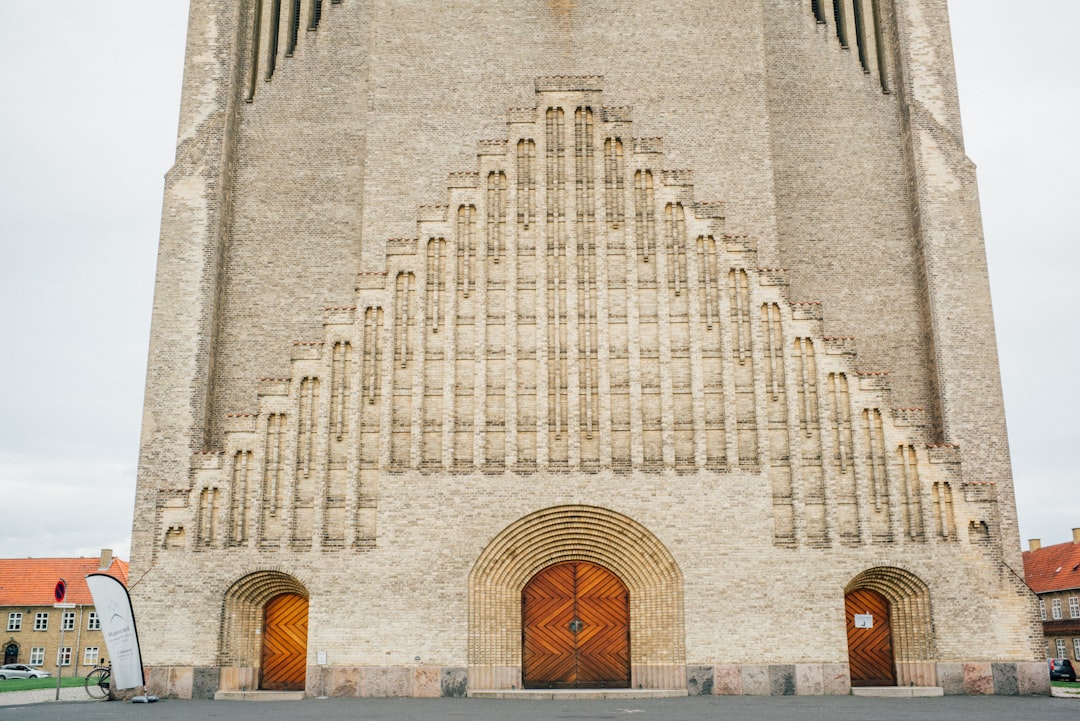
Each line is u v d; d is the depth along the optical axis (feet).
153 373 126.31
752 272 113.91
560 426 109.91
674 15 140.77
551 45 140.26
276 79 144.87
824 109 143.33
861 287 135.95
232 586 107.04
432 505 107.86
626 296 113.50
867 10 148.25
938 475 108.58
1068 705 90.48
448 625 104.94
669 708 86.99
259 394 111.96
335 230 138.41
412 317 113.80
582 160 117.80
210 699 103.24
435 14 141.38
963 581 106.01
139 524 120.47
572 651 108.37
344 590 106.01
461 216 116.57
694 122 136.67
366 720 75.97
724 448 108.99
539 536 108.27
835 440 109.60
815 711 83.25
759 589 105.19
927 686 104.27
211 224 132.57
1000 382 126.31
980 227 132.87
